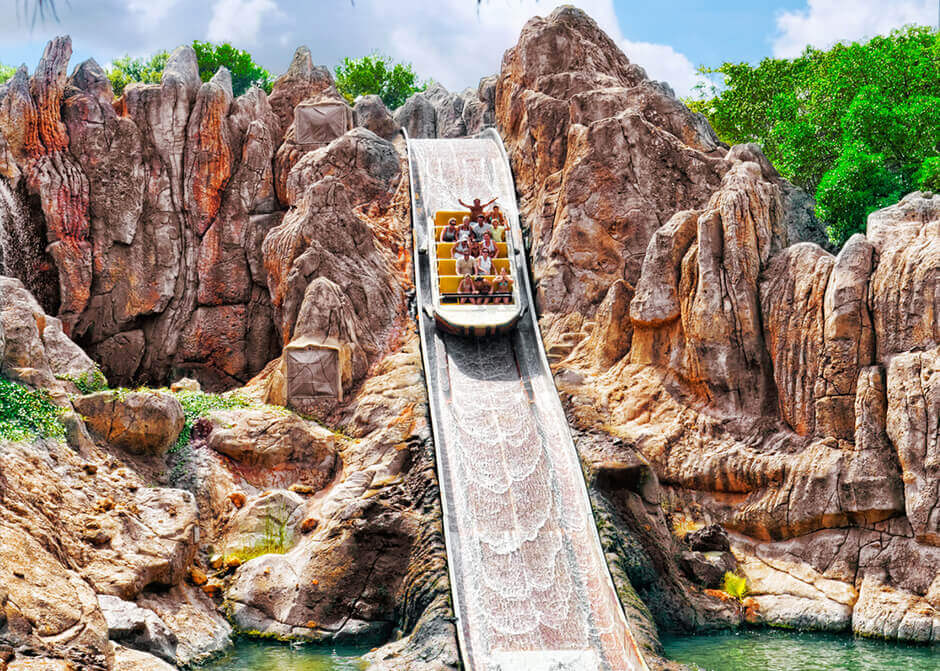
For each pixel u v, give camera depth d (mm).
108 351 32625
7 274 30266
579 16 38688
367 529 20547
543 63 37281
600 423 24484
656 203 30406
